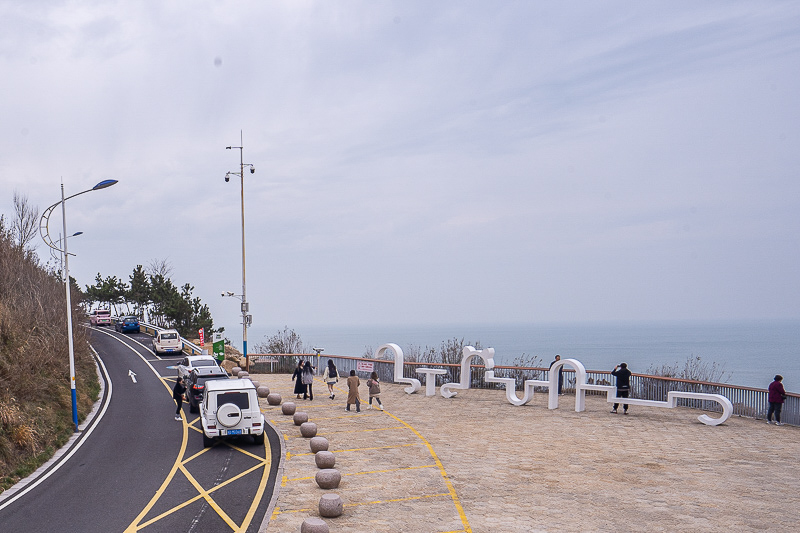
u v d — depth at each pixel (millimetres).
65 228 24328
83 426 24141
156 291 72750
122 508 14023
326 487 14891
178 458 18734
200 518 13125
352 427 22609
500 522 12477
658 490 14625
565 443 19781
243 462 17969
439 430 21953
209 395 20109
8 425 19047
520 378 33375
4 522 13328
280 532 12008
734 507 13312
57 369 28406
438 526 12266
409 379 31828
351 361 37125
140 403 29094
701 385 25875
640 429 21922
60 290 40031
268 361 41438
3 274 33219
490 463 17312
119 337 57875
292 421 24047
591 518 12664
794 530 11891
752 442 19719
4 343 24938
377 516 12906
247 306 41094
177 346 46406
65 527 12859
